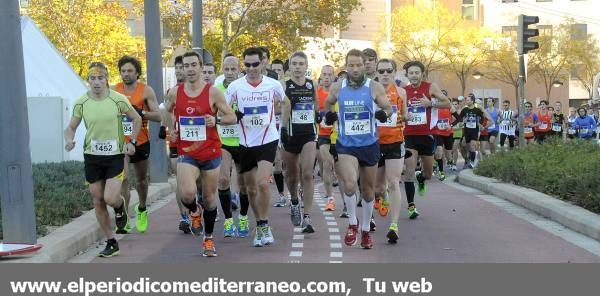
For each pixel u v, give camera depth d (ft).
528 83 337.31
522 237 62.13
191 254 55.31
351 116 54.85
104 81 53.78
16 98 51.80
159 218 75.10
